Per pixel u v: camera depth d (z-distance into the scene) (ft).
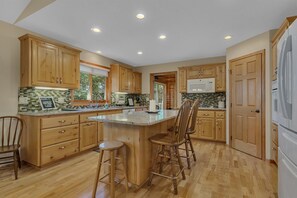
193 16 7.82
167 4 6.84
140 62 17.56
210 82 14.35
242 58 11.04
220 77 14.05
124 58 15.88
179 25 8.77
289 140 4.33
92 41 11.20
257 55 9.97
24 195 5.94
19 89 9.05
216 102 15.30
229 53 12.29
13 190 6.26
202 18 8.02
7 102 8.61
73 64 10.85
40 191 6.20
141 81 19.19
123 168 6.29
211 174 7.69
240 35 10.11
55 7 7.06
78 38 10.61
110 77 16.06
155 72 18.38
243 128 10.97
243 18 8.02
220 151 11.16
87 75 14.03
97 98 15.11
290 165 4.29
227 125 12.59
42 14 7.66
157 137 6.93
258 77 9.94
